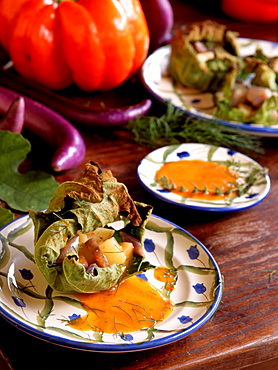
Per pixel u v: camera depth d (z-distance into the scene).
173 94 0.91
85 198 0.49
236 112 0.84
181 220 0.67
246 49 1.06
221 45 0.95
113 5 0.80
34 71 0.83
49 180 0.67
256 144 0.84
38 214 0.50
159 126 0.82
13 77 0.87
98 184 0.50
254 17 1.25
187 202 0.66
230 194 0.69
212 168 0.74
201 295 0.52
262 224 0.68
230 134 0.84
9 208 0.65
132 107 0.82
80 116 0.79
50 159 0.75
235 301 0.57
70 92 0.88
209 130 0.81
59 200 0.50
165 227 0.59
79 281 0.48
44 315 0.49
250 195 0.70
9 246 0.54
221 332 0.53
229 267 0.61
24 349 0.49
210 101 0.90
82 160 0.75
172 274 0.55
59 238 0.49
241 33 1.20
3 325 0.50
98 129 0.82
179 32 0.93
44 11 0.79
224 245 0.64
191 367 0.49
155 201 0.70
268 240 0.66
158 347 0.50
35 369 0.47
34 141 0.79
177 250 0.57
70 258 0.48
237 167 0.75
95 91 0.89
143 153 0.79
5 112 0.76
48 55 0.81
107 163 0.76
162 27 1.01
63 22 0.80
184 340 0.51
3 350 0.48
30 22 0.80
